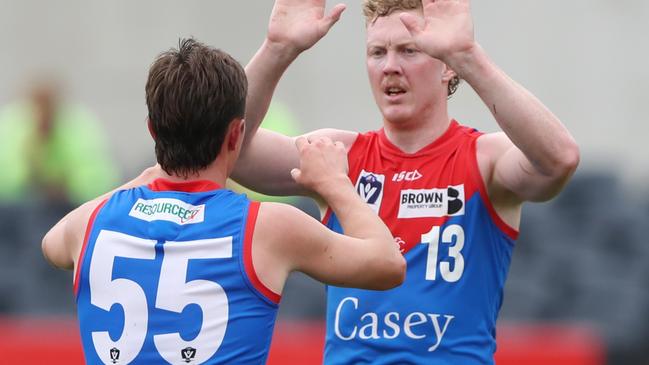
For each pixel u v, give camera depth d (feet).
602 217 110.42
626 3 182.80
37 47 196.03
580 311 106.01
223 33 192.95
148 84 45.14
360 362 56.39
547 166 52.49
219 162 45.70
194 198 44.65
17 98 192.34
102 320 43.75
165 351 42.75
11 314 107.14
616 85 181.98
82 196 125.29
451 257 55.98
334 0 184.75
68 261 46.44
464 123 178.40
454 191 56.34
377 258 44.06
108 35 195.21
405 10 56.08
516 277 107.86
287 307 101.81
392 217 56.85
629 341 104.32
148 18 194.70
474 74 51.16
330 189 45.70
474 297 56.08
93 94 193.26
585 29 183.11
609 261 108.47
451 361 55.52
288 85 185.26
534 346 85.20
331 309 57.88
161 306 43.06
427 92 56.59
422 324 55.72
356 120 184.24
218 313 42.96
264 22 192.24
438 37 50.75
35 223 110.42
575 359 84.58
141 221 44.47
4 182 124.47
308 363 84.48
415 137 57.47
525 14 183.93
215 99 44.39
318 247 44.06
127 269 43.73
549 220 110.42
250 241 43.55
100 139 160.66
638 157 179.22
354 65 185.06
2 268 108.47
